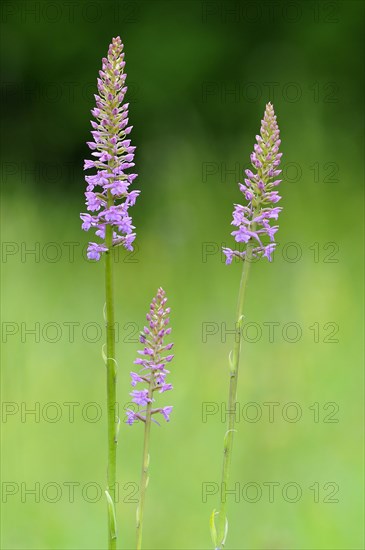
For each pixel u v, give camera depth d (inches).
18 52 940.6
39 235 610.2
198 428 379.6
